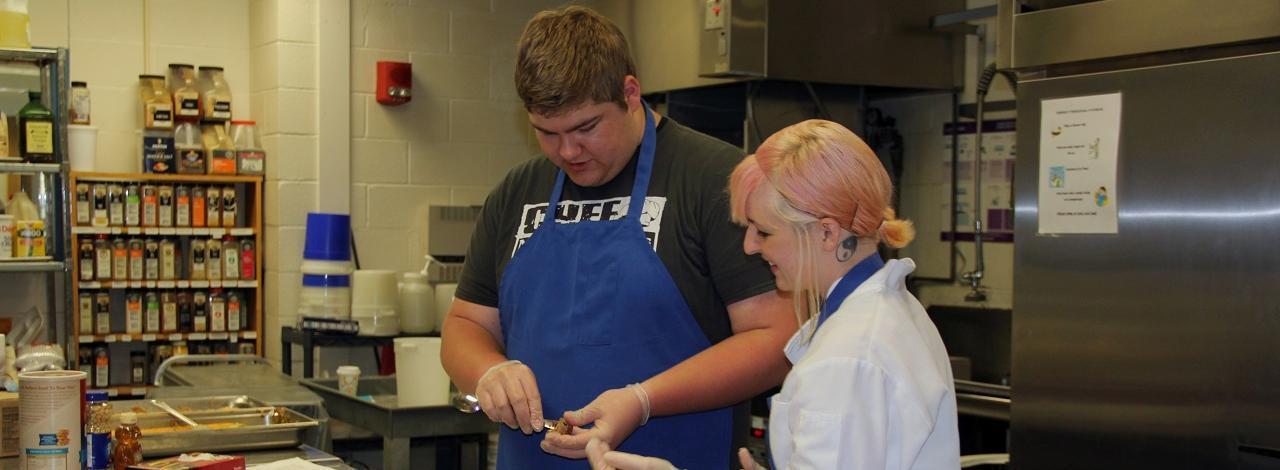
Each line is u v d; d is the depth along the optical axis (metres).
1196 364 2.14
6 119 3.96
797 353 1.46
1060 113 2.38
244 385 3.27
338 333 4.41
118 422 2.30
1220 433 2.11
